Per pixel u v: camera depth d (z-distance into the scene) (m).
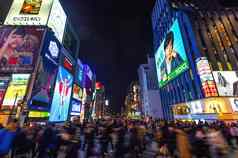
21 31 37.38
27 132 9.56
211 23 51.31
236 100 37.00
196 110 43.28
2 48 35.16
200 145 8.42
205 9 56.16
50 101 37.31
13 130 8.02
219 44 47.22
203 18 52.09
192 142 8.66
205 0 59.31
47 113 35.56
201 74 40.53
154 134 11.42
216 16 53.31
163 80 70.06
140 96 120.62
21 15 40.94
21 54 34.56
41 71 34.41
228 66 43.62
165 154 9.81
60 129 10.25
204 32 48.28
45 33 37.72
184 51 50.44
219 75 40.03
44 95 35.12
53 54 40.66
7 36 36.62
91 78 87.06
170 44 61.59
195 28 48.88
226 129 10.22
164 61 68.44
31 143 9.50
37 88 32.62
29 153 9.73
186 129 12.14
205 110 39.03
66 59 50.44
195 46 45.44
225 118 35.22
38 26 38.66
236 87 38.41
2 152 7.14
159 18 78.94
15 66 33.38
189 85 47.59
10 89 31.22
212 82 38.53
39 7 42.59
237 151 7.85
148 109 95.12
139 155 10.38
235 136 9.35
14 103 29.48
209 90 38.09
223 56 45.09
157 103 92.38
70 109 52.41
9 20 40.09
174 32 58.12
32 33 37.34
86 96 75.19
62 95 45.47
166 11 67.62
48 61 37.88
